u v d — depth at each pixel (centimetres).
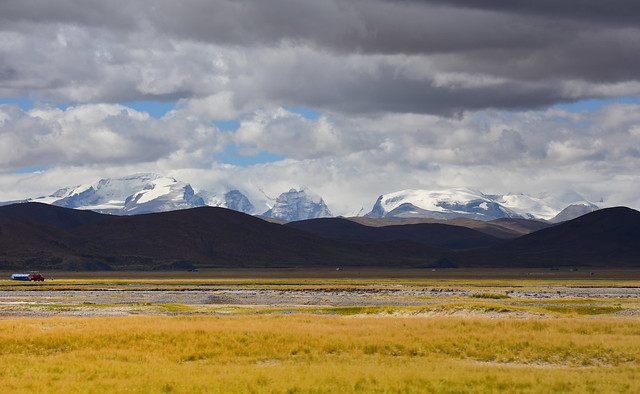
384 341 7731
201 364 6856
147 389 5638
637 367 6631
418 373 6091
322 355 7212
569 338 7856
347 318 10669
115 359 7012
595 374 6216
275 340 7800
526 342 7606
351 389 5584
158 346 7594
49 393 5531
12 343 7612
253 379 5922
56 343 7675
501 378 5891
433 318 10281
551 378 5931
